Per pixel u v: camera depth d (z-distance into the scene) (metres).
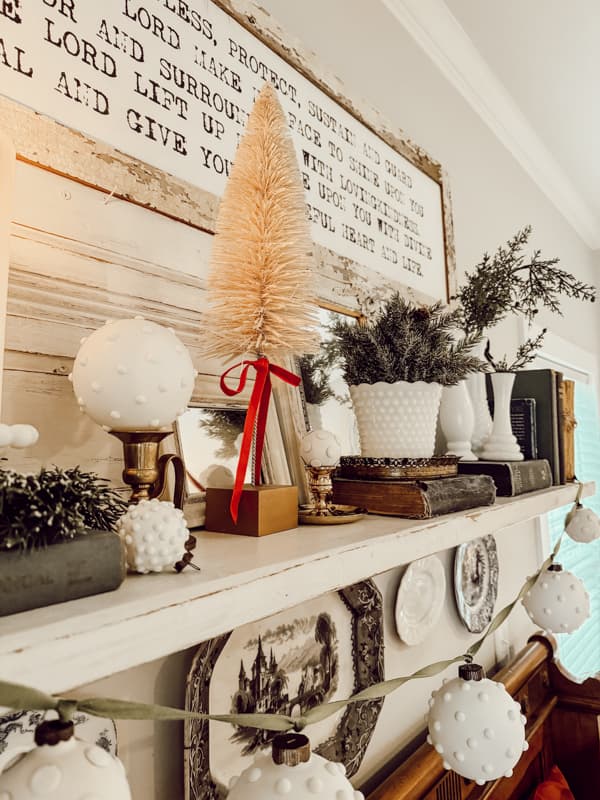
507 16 1.42
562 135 1.98
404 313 0.77
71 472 0.34
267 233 0.54
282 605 0.41
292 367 0.77
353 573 0.48
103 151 0.59
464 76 1.56
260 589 0.39
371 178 1.05
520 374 1.12
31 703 0.25
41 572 0.30
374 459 0.70
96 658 0.29
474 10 1.39
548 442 1.07
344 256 0.95
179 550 0.39
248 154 0.56
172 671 0.59
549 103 1.79
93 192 0.58
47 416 0.52
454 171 1.48
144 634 0.31
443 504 0.67
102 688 0.53
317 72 0.94
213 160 0.72
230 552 0.46
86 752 0.26
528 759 1.24
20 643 0.26
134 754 0.56
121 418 0.42
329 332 0.88
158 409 0.42
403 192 1.15
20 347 0.51
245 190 0.55
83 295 0.56
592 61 1.60
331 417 0.84
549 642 1.43
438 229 1.27
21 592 0.30
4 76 0.52
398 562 0.55
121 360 0.41
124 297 0.60
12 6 0.54
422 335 0.77
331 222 0.93
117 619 0.30
